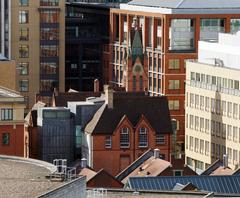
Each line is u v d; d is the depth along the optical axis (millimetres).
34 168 131000
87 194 131250
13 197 115750
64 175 123938
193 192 140875
